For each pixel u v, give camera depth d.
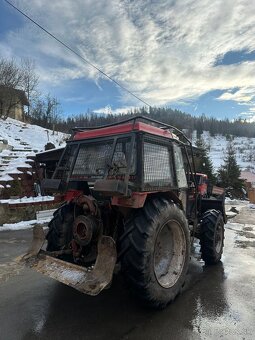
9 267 4.14
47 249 3.51
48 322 2.67
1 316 2.78
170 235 3.30
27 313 2.84
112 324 2.64
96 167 3.32
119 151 3.14
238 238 6.45
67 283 2.56
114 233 3.10
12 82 28.17
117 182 2.58
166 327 2.60
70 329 2.56
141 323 2.67
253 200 17.44
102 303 3.05
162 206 3.00
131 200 2.78
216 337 2.46
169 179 3.46
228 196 23.62
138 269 2.68
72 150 3.66
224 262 4.60
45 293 3.29
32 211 8.17
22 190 9.68
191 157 4.66
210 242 4.34
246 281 3.76
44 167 10.84
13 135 19.53
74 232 2.98
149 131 3.16
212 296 3.28
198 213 4.86
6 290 3.37
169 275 3.13
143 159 2.98
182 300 3.17
